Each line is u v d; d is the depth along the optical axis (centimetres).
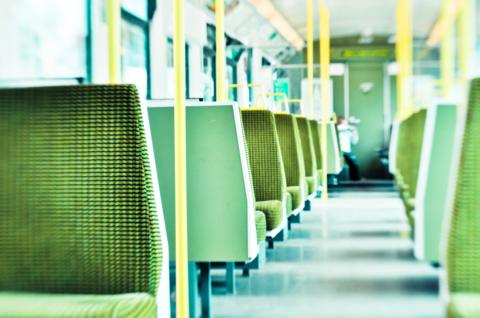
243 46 880
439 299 292
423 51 1394
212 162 260
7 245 163
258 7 922
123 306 140
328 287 322
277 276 353
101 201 159
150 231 158
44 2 306
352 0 1134
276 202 341
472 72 306
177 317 221
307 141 597
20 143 165
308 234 517
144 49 530
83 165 161
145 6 528
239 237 260
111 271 158
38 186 163
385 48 1407
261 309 280
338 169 880
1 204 165
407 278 341
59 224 161
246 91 766
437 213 271
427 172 271
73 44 354
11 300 149
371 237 495
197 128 260
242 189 258
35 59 295
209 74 646
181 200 220
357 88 1421
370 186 1117
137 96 160
